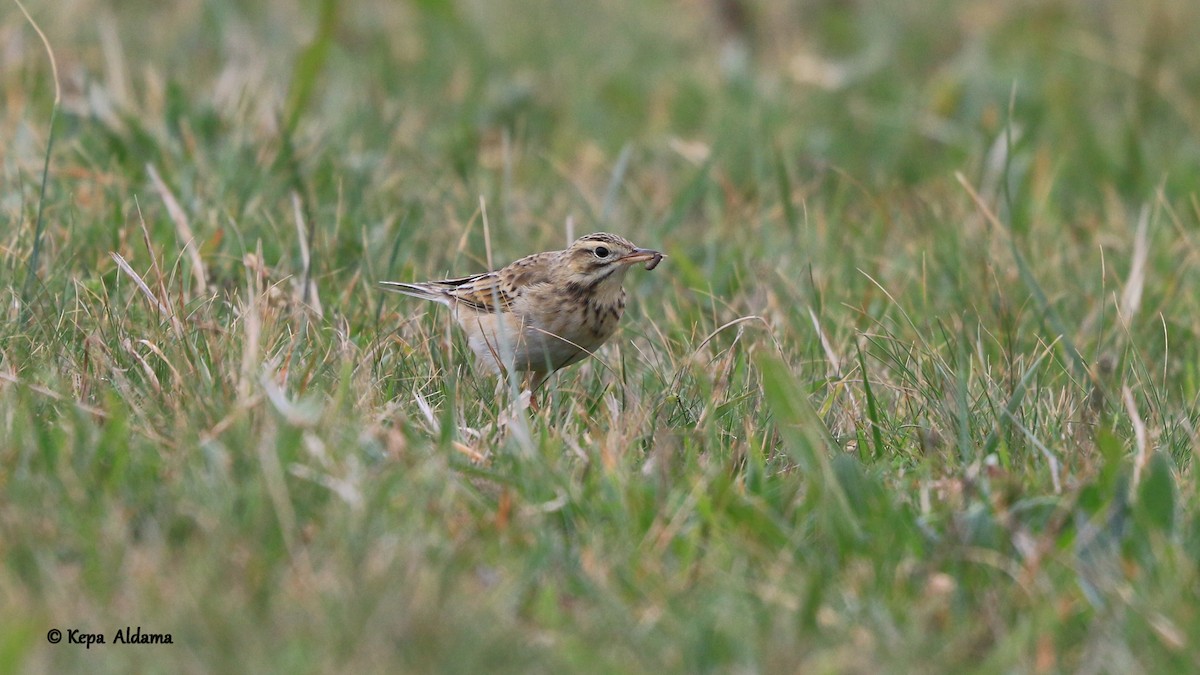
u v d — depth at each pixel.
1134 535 8.19
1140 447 9.30
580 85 20.08
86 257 12.58
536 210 15.37
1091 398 10.86
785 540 8.26
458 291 11.73
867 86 20.67
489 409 10.27
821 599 7.46
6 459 8.41
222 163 14.31
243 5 21.59
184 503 7.98
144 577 7.36
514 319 11.41
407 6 21.77
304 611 7.20
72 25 19.59
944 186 16.80
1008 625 7.60
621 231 15.11
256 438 8.56
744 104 19.33
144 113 15.66
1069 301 13.51
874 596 7.73
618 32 22.98
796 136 18.58
